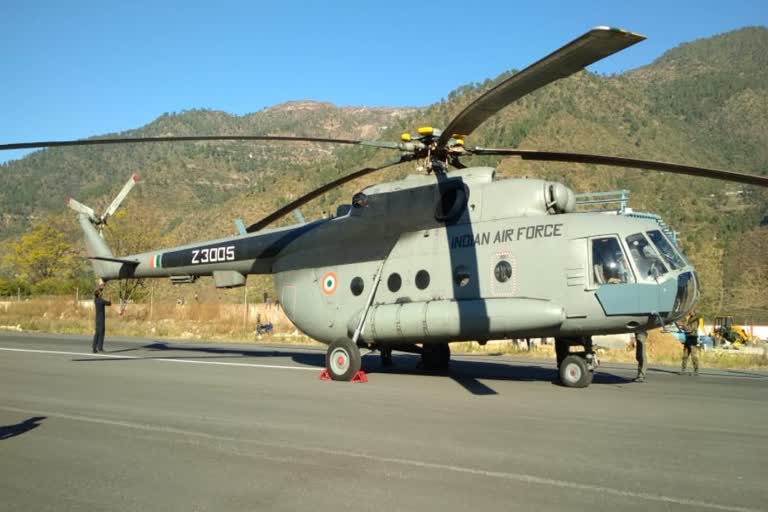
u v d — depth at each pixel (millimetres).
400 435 8430
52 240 78062
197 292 73750
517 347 25609
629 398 11633
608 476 6656
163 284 76750
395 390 12398
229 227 104562
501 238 13273
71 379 13922
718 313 66812
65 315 44500
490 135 120500
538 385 13305
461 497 6016
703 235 90188
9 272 112312
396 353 21719
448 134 11844
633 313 12141
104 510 5762
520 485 6359
